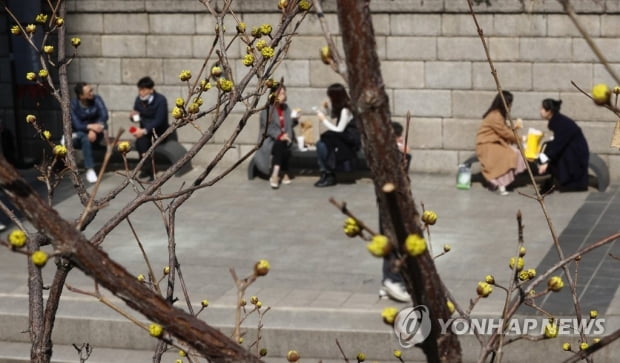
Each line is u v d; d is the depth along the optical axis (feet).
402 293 43.06
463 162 63.77
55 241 11.43
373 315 42.22
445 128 64.18
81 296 44.78
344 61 11.07
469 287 44.96
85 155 65.57
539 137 61.00
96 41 68.13
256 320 42.22
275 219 57.41
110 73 68.28
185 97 67.51
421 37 63.57
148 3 66.69
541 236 52.47
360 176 65.36
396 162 10.84
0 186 11.51
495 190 61.00
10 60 68.18
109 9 67.36
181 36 66.95
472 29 62.64
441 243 51.83
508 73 62.64
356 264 49.34
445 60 63.46
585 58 61.36
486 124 60.64
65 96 20.01
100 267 11.49
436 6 62.69
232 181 65.16
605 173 59.98
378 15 63.82
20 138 68.80
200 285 46.85
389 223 10.87
